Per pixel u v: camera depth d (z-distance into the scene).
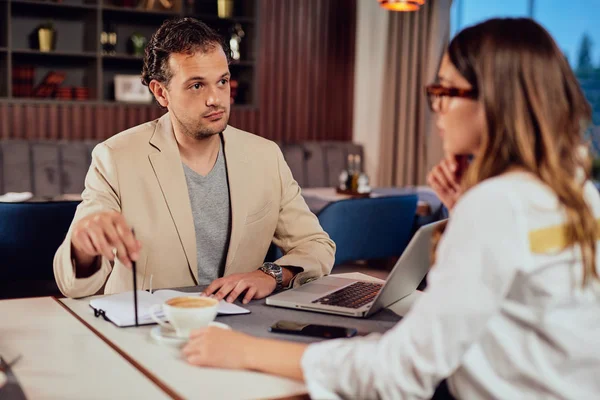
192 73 1.85
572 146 1.02
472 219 0.96
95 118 5.67
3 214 2.55
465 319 0.94
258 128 6.38
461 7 6.52
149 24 6.04
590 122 1.06
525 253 0.96
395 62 6.34
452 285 0.95
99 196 1.90
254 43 6.23
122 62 5.98
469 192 0.99
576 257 1.00
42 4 5.41
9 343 1.29
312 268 1.88
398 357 0.98
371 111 6.72
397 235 4.02
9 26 5.33
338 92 6.71
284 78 6.46
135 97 5.81
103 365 1.17
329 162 6.32
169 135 1.99
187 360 1.20
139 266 1.93
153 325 1.42
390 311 1.56
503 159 1.01
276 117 6.45
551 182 0.99
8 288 2.80
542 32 1.02
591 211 1.02
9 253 2.60
